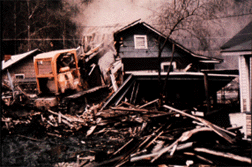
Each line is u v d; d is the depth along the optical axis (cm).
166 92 1430
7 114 1234
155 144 852
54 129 1133
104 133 1075
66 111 1346
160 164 694
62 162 767
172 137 838
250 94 866
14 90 1538
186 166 668
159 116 1080
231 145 748
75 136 1059
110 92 1627
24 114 1275
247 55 870
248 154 681
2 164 751
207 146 754
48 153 850
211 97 1450
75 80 1484
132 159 726
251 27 992
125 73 1506
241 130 905
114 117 1170
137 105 1322
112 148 883
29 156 823
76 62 1530
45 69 1432
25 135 1053
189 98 1434
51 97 1372
